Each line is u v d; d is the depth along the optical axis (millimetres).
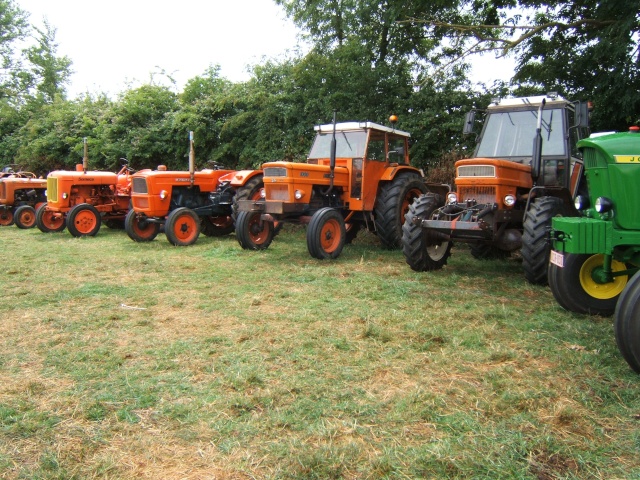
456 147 10008
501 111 6434
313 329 4016
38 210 10547
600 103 8188
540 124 5777
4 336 3902
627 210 3416
